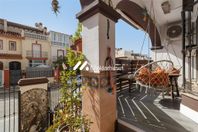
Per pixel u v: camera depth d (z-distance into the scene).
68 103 2.69
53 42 28.08
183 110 3.04
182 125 2.45
